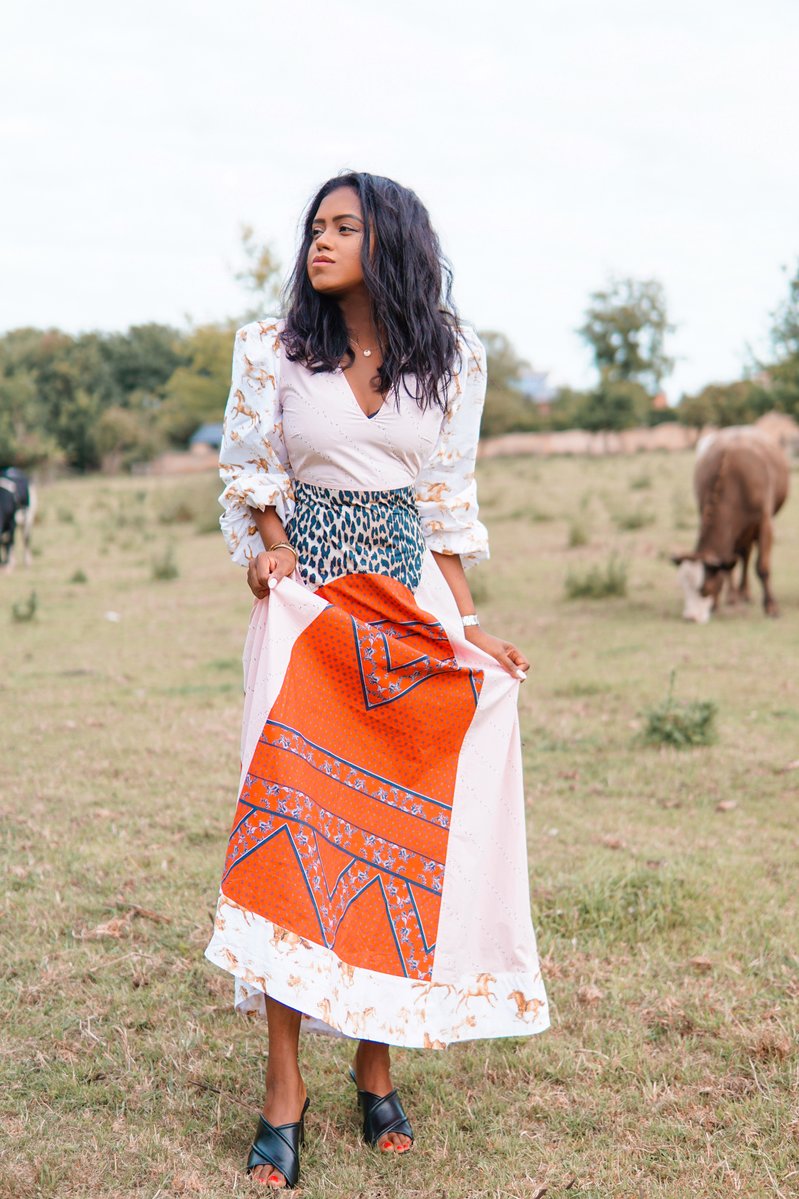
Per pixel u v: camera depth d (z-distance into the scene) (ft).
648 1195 7.18
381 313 7.39
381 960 7.32
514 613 33.94
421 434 7.73
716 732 19.03
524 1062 8.89
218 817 14.82
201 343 70.23
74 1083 8.38
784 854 13.67
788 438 130.00
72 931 11.00
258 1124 7.47
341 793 7.36
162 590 41.09
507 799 7.88
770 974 10.28
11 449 127.03
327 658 7.45
